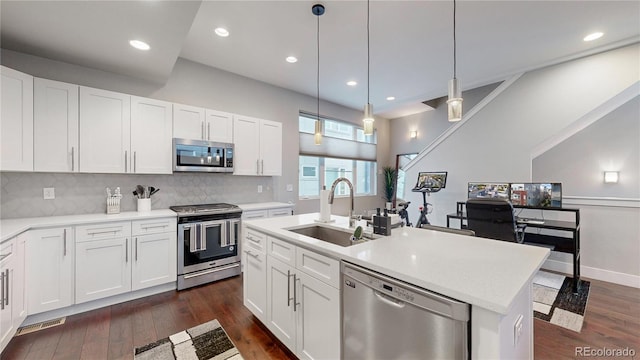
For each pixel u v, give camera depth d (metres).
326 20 2.51
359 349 1.34
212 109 3.56
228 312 2.42
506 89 3.84
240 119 3.56
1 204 2.41
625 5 2.29
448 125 5.77
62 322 2.22
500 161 3.90
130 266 2.58
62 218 2.45
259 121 3.76
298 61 3.42
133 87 3.05
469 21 2.54
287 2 2.25
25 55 2.50
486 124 4.04
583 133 3.84
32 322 2.17
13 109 2.16
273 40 2.89
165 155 2.99
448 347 0.99
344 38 2.85
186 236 2.89
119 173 2.89
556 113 3.41
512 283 1.03
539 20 2.52
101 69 2.85
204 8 2.33
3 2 1.78
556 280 3.21
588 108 3.19
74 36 2.22
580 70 3.25
